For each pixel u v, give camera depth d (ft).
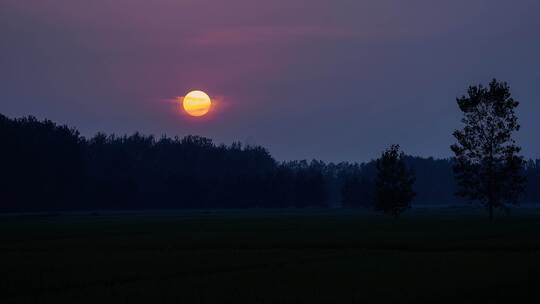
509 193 452.76
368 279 146.51
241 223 473.67
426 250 222.28
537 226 373.81
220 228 394.11
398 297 123.13
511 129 455.22
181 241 274.98
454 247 226.99
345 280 145.69
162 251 225.56
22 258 200.44
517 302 118.01
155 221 528.63
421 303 119.14
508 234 296.10
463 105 463.01
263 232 341.21
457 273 152.46
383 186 508.94
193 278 152.46
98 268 171.94
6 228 410.11
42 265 178.70
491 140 456.04
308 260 190.70
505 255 195.62
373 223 449.48
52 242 276.21
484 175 458.09
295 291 131.54
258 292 130.72
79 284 144.66
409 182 506.07
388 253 210.59
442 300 120.98
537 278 141.90
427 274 152.35
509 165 447.42
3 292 135.54
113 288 138.00
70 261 189.88
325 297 124.36
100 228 404.98
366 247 237.86
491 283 135.74
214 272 166.61
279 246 246.27
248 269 170.30
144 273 161.58
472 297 122.72
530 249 218.59
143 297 126.11
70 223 492.95
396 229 353.72
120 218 618.44
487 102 457.27
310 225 426.51
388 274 154.30
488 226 377.50
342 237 284.61
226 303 119.75
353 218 586.04
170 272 163.63
